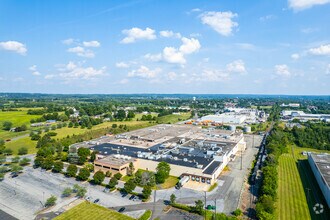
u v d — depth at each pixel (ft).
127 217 284.61
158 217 285.43
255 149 608.60
